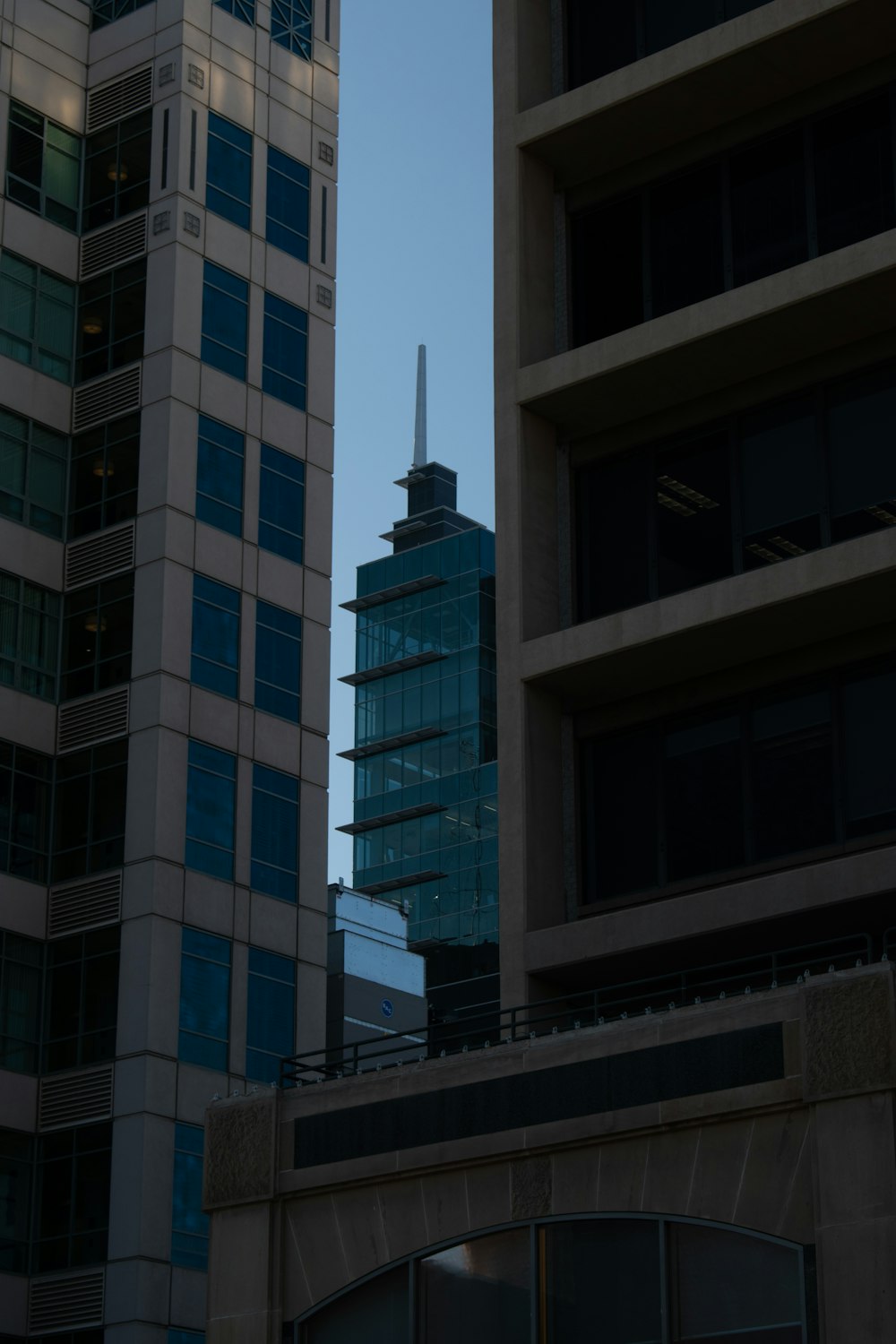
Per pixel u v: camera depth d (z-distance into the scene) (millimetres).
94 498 66750
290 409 71000
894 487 41625
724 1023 32312
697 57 44000
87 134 70938
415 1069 35656
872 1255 29516
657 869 43156
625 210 47375
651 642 41906
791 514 42906
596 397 44906
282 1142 36781
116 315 68438
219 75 71312
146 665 63656
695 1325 31312
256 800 65562
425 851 191750
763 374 43875
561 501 46188
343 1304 35344
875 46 43094
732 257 45156
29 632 64812
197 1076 60750
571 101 46188
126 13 71625
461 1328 33781
